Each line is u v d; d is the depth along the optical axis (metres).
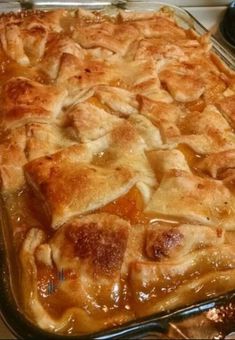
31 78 0.33
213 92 0.34
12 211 0.26
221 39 0.47
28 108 0.29
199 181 0.27
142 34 0.39
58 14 0.39
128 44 0.37
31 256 0.23
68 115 0.30
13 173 0.27
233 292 0.23
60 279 0.23
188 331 0.22
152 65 0.35
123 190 0.26
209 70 0.36
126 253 0.24
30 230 0.25
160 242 0.24
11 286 0.22
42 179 0.26
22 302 0.22
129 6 0.43
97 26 0.37
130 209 0.26
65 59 0.33
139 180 0.27
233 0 0.50
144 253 0.25
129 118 0.31
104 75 0.33
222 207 0.27
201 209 0.26
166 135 0.30
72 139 0.29
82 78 0.32
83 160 0.27
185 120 0.32
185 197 0.26
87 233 0.24
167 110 0.32
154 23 0.40
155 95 0.33
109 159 0.28
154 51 0.36
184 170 0.28
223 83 0.35
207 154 0.30
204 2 0.49
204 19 0.49
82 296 0.23
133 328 0.21
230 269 0.25
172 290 0.24
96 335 0.20
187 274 0.24
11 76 0.33
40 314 0.22
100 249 0.24
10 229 0.25
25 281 0.23
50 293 0.23
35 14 0.39
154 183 0.27
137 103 0.32
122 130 0.29
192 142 0.30
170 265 0.24
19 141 0.28
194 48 0.38
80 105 0.30
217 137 0.31
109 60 0.35
